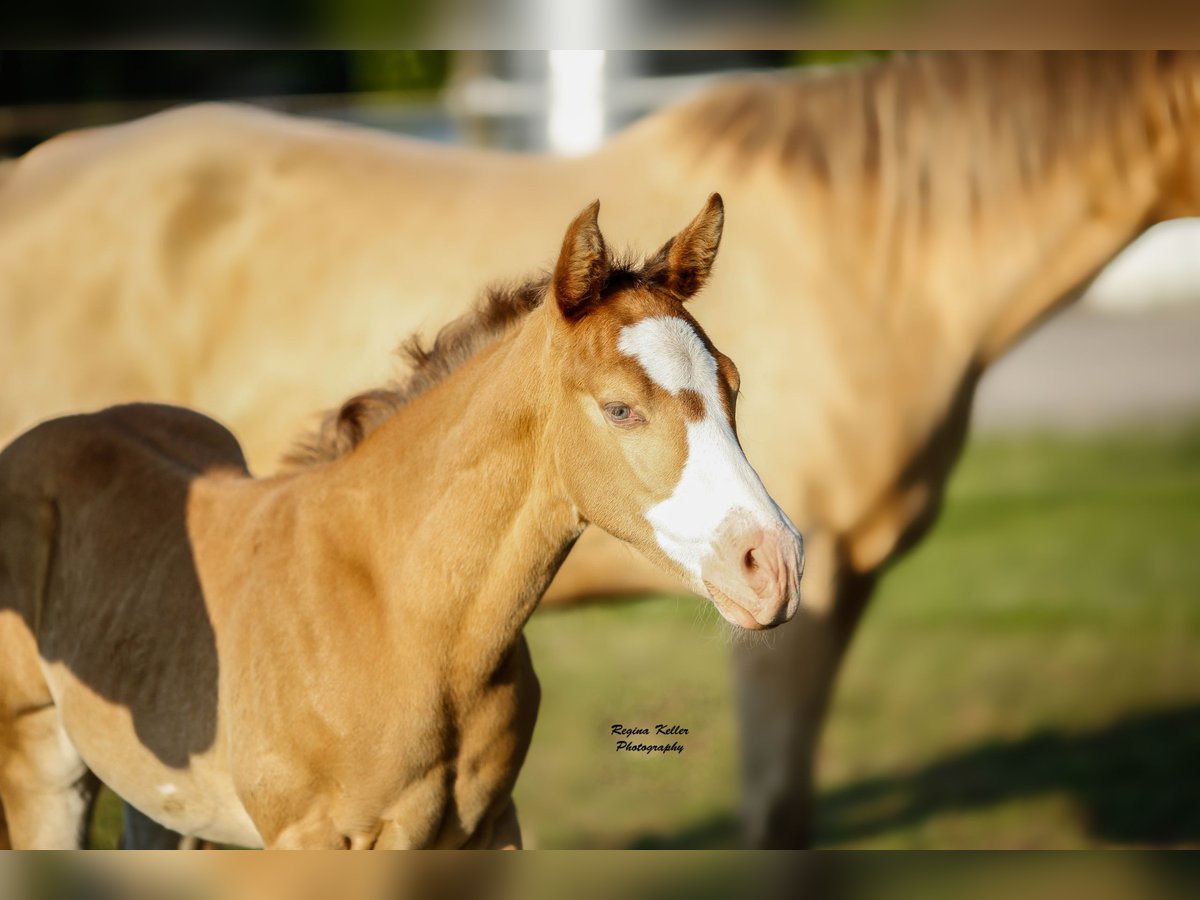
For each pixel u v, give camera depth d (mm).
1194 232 20172
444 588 3297
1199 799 6004
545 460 3293
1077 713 7043
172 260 5293
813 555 4777
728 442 3082
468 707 3381
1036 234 4941
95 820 5469
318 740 3344
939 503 5035
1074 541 10344
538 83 14516
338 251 5160
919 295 4906
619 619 8180
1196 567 9594
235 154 5387
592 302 3170
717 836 5543
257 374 5172
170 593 3779
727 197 4980
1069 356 18250
